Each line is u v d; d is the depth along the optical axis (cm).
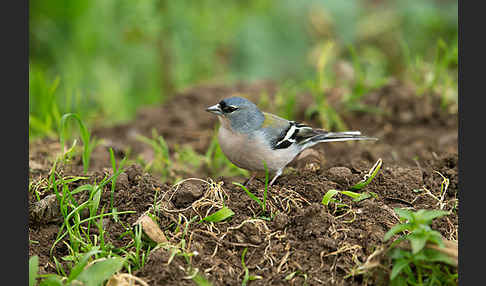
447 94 1379
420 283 719
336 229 814
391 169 991
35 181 922
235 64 1812
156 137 1345
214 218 814
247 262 775
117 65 1711
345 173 950
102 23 1673
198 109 1512
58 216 858
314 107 1348
